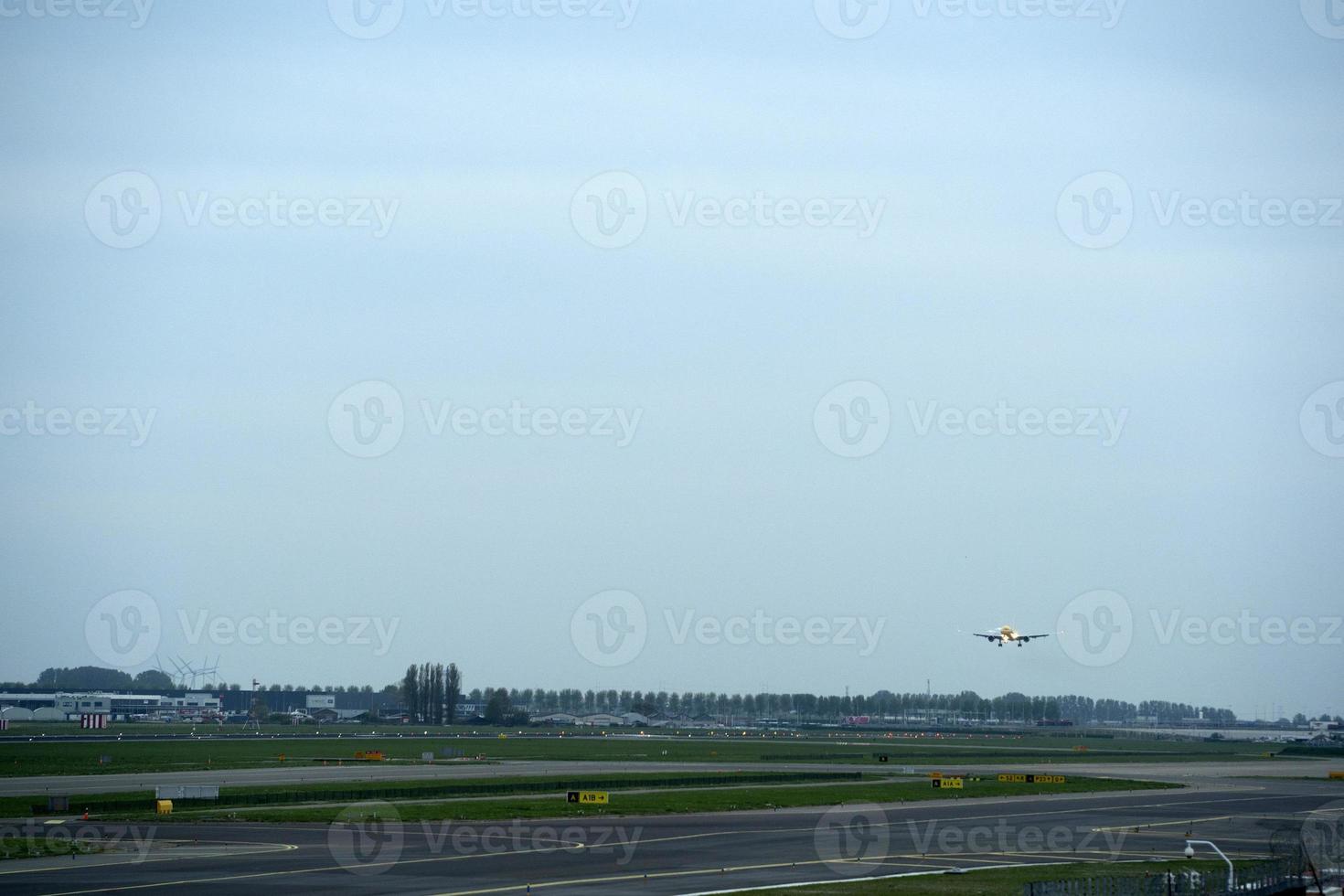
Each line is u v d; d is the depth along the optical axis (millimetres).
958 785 109438
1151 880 45438
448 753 153500
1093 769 146250
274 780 103625
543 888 49688
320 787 93188
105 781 101438
